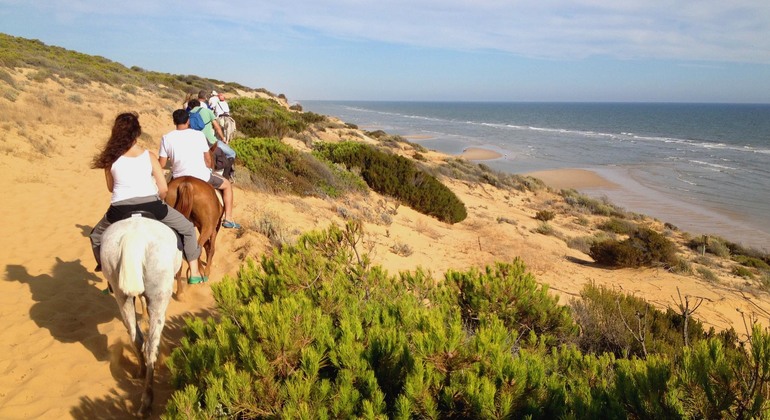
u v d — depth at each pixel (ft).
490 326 14.90
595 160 185.98
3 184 37.32
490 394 10.59
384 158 64.49
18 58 95.45
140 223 15.65
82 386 15.88
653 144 257.96
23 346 17.84
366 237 39.01
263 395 11.48
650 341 20.70
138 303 22.18
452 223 59.26
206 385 12.55
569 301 27.40
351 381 11.38
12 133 50.16
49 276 24.29
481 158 186.19
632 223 83.82
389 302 17.33
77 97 75.10
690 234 81.92
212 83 195.00
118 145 15.92
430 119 513.86
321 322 13.76
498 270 21.38
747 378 10.03
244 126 83.56
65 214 33.96
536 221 74.95
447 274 21.27
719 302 36.70
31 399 15.15
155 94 108.37
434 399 11.53
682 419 9.91
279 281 18.43
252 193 42.42
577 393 11.62
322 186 50.39
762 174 153.99
